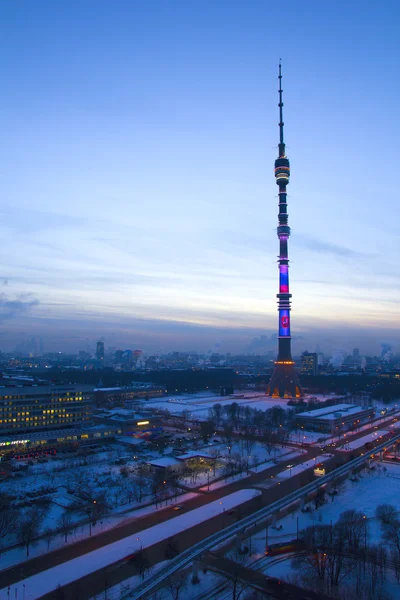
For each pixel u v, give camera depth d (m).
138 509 172.62
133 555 132.75
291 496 165.38
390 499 186.00
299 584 119.38
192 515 165.88
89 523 156.50
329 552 125.88
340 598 112.56
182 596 113.88
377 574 124.94
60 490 194.62
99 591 114.31
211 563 131.25
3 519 149.38
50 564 129.25
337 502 183.00
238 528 137.38
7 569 126.44
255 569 127.62
